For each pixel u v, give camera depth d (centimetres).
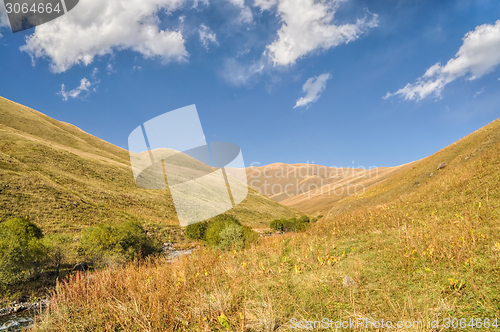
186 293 388
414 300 293
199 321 292
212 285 399
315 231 983
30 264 994
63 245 1227
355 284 359
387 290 329
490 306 255
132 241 1278
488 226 515
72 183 3353
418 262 400
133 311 345
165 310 326
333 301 322
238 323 284
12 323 679
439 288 313
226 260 605
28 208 2177
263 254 648
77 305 425
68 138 7262
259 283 411
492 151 1442
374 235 674
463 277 326
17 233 1077
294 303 329
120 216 2869
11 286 904
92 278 521
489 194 880
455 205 909
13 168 2886
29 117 7312
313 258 514
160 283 428
